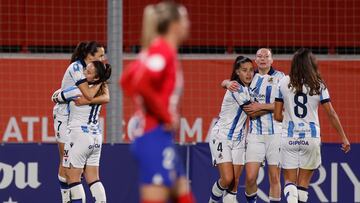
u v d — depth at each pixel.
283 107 30.86
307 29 42.59
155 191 17.52
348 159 35.03
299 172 29.88
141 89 17.20
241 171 32.19
